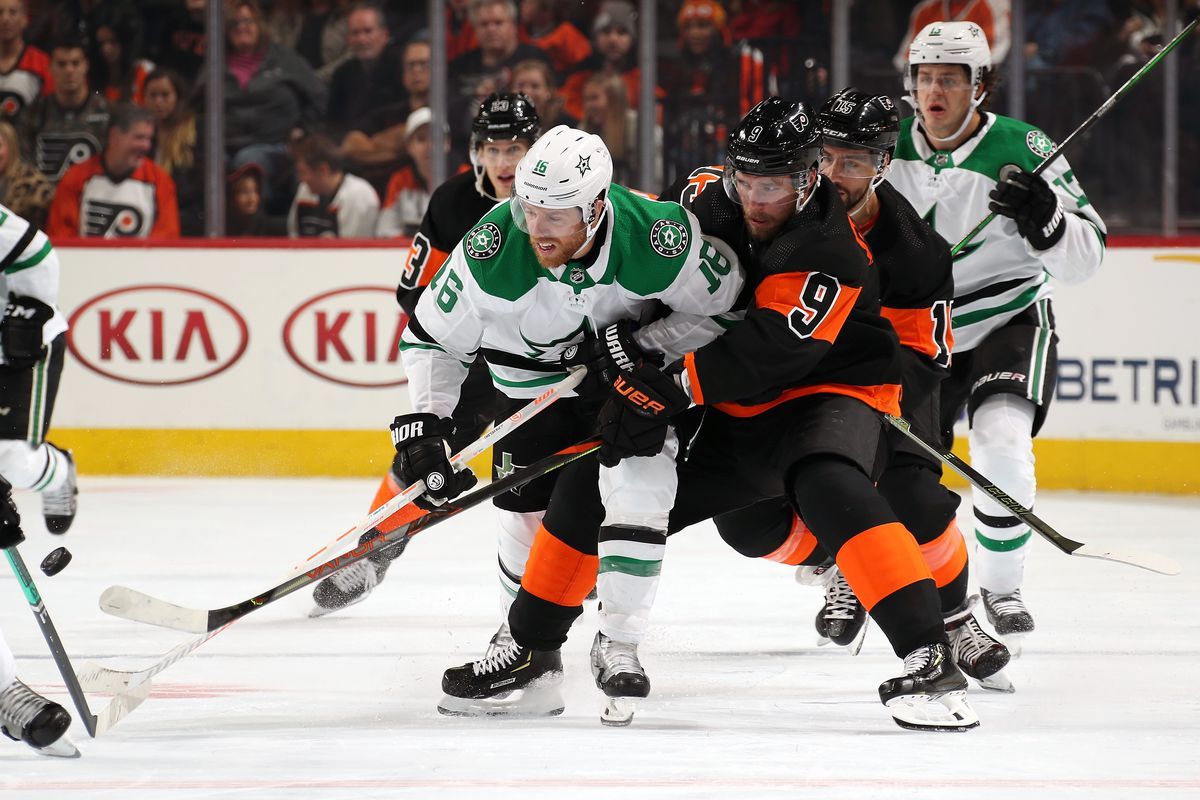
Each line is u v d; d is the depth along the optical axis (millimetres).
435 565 15469
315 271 23203
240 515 19016
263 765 7684
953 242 11805
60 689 9680
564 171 7836
